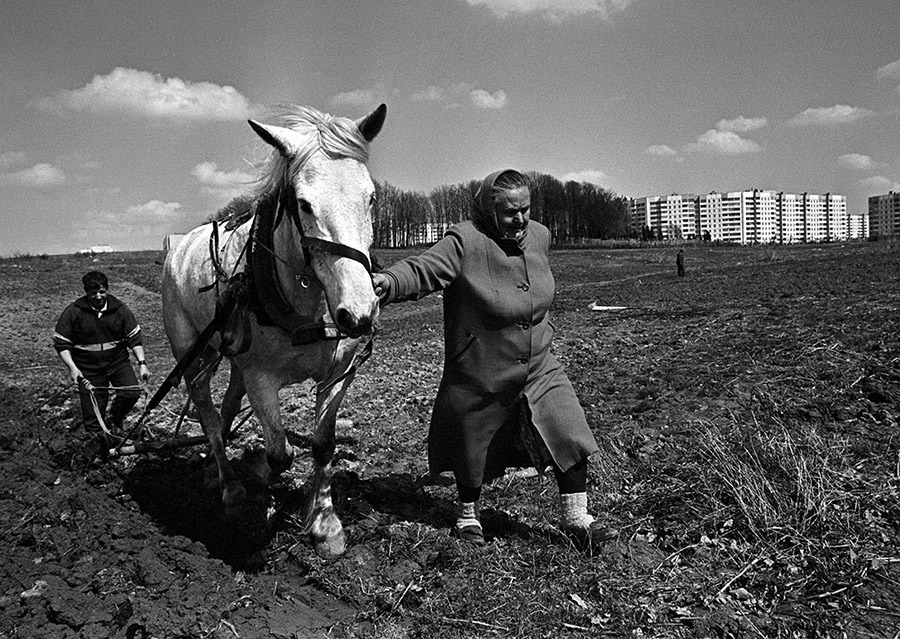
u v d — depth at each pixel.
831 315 11.12
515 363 4.52
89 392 6.76
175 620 3.84
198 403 5.58
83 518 5.24
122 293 34.03
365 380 10.88
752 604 3.88
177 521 5.39
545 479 5.75
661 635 3.69
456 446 4.65
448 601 4.00
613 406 7.43
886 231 166.25
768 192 176.25
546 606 3.93
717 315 13.85
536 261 4.63
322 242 3.90
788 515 4.57
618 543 4.57
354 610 4.13
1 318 27.33
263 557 4.75
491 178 4.50
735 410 6.65
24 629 3.88
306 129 4.16
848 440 5.55
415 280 4.32
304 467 6.45
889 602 3.86
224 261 4.97
